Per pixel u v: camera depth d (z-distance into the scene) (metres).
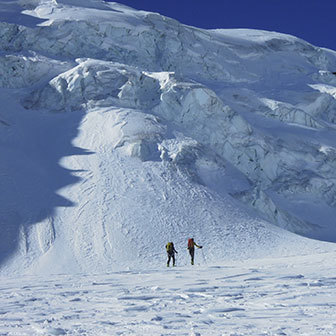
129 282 12.45
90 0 89.25
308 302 6.56
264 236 39.47
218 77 84.00
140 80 58.66
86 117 51.84
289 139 65.44
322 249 37.22
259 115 71.38
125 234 35.41
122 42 76.69
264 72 90.25
